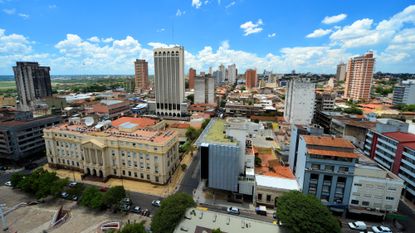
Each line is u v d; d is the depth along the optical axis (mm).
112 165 102062
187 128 159500
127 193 90750
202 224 58312
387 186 72625
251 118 197500
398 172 90312
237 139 87312
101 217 76062
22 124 117188
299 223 56188
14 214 77625
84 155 102000
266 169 93312
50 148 111562
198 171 111000
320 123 184375
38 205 83062
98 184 97625
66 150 108562
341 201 76812
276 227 57875
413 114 181125
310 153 74750
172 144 103250
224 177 82688
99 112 199125
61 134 107438
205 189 92062
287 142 118812
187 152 133500
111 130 111188
